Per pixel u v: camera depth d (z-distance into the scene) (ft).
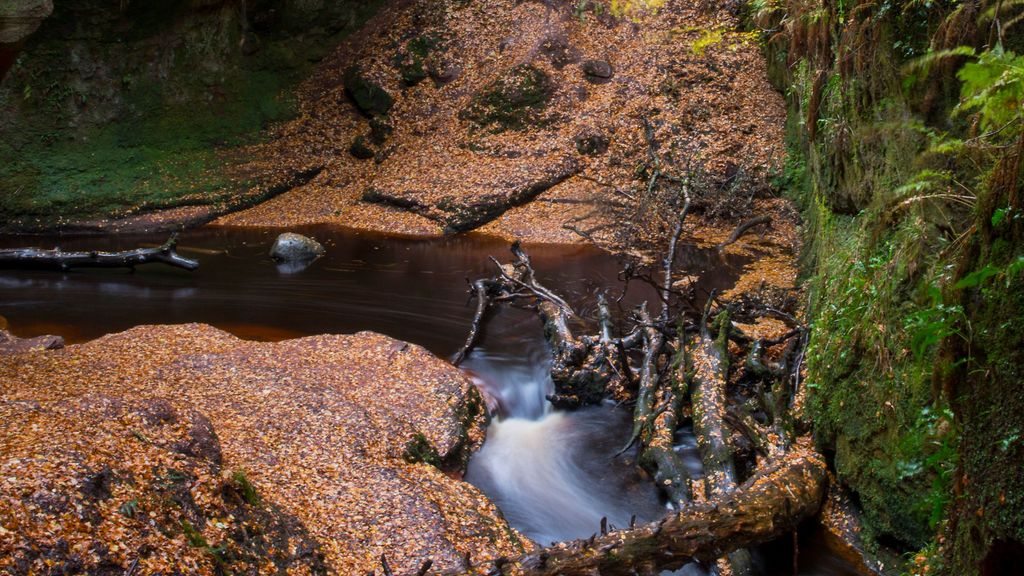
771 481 15.28
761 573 14.99
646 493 18.22
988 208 8.72
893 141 15.65
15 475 10.07
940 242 13.14
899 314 14.20
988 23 12.30
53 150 43.91
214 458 13.43
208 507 11.48
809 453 16.96
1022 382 7.95
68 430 11.94
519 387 23.35
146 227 41.27
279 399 18.60
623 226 38.14
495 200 41.01
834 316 17.62
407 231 40.45
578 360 22.57
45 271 34.01
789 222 37.06
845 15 19.10
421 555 13.38
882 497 14.56
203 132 47.91
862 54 17.56
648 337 23.04
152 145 46.50
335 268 34.55
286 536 12.39
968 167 12.44
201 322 27.71
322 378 20.74
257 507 12.42
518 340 26.27
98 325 27.30
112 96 45.47
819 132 23.54
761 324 25.00
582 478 18.94
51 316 28.09
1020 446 7.89
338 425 17.53
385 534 13.87
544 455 20.01
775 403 18.37
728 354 21.75
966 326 9.19
